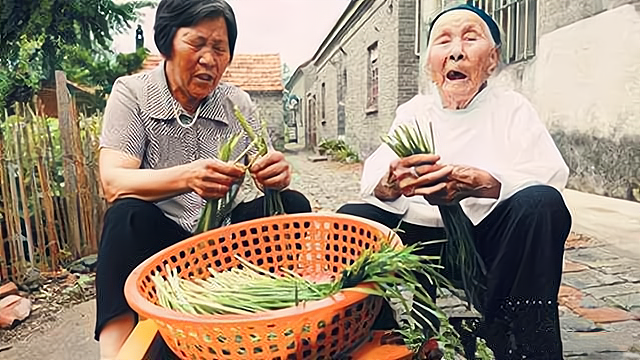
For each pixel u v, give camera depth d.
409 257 0.78
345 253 1.05
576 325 1.35
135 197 1.15
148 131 1.29
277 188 1.22
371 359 0.77
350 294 0.72
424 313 0.91
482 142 1.34
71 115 1.78
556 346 1.26
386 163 1.38
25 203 1.78
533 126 1.34
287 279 0.89
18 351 1.39
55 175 1.85
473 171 1.31
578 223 1.49
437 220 1.34
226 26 1.32
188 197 1.26
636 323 1.34
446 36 1.37
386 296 0.75
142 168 1.30
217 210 1.15
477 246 1.31
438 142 1.36
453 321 1.26
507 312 1.27
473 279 1.30
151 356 0.83
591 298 1.40
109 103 1.28
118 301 1.09
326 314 0.70
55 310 1.55
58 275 1.73
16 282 1.71
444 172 1.32
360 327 0.77
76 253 1.83
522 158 1.32
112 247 1.11
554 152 1.34
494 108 1.36
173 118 1.30
